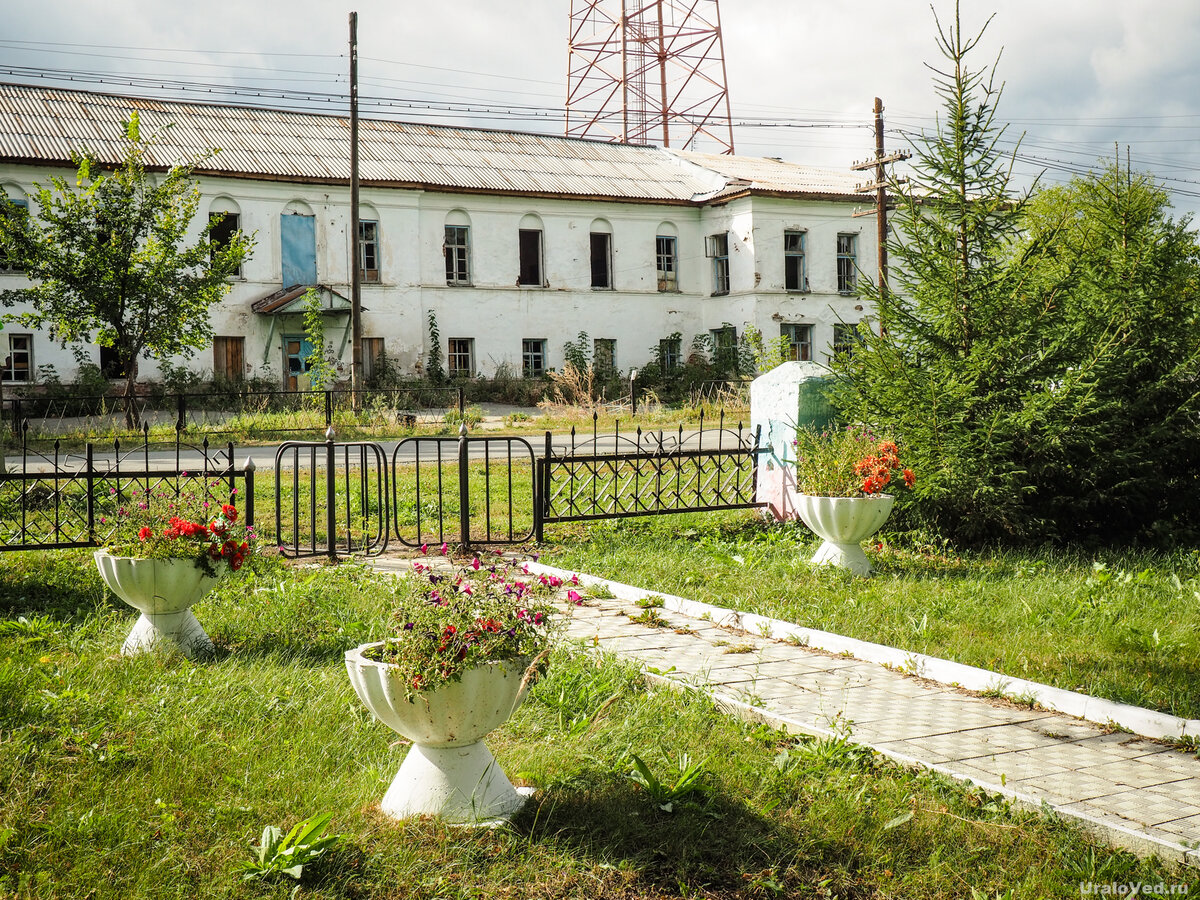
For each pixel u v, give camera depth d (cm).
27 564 873
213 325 3206
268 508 1225
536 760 442
